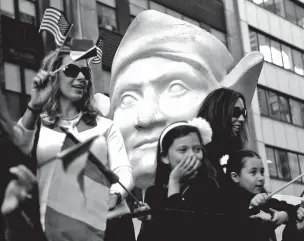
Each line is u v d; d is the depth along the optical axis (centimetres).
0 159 385
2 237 380
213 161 507
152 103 664
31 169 395
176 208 444
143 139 658
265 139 1322
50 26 444
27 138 396
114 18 1009
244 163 499
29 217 382
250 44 1373
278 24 1497
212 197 460
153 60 700
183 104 671
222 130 612
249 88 757
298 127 1461
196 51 713
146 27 717
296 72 1532
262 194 468
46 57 438
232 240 457
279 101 1427
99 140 412
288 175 1357
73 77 433
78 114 428
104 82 944
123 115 682
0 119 394
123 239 416
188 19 1197
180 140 466
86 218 385
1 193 379
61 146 403
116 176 396
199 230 448
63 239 377
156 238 448
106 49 967
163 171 472
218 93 640
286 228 504
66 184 386
